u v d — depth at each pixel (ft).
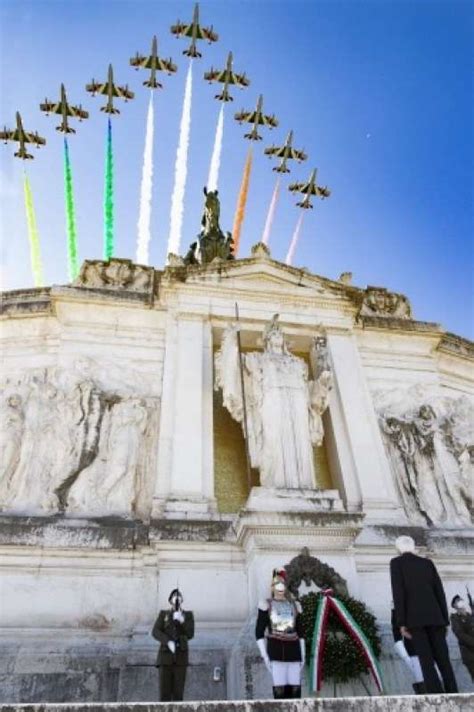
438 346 49.19
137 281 47.24
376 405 43.16
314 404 38.19
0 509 32.07
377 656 24.98
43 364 40.11
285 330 44.27
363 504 35.32
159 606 28.35
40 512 31.99
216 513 32.71
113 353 40.81
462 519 37.35
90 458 34.42
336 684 23.79
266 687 23.56
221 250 58.80
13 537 29.68
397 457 40.11
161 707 15.08
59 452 34.45
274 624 21.44
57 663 26.20
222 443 39.47
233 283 45.09
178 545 29.96
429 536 34.12
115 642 27.53
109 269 47.34
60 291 42.34
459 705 16.34
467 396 48.21
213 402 41.01
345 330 45.29
